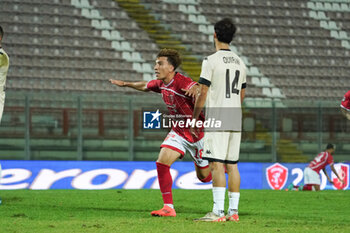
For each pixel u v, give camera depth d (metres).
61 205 26.03
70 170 46.59
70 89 68.00
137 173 47.72
